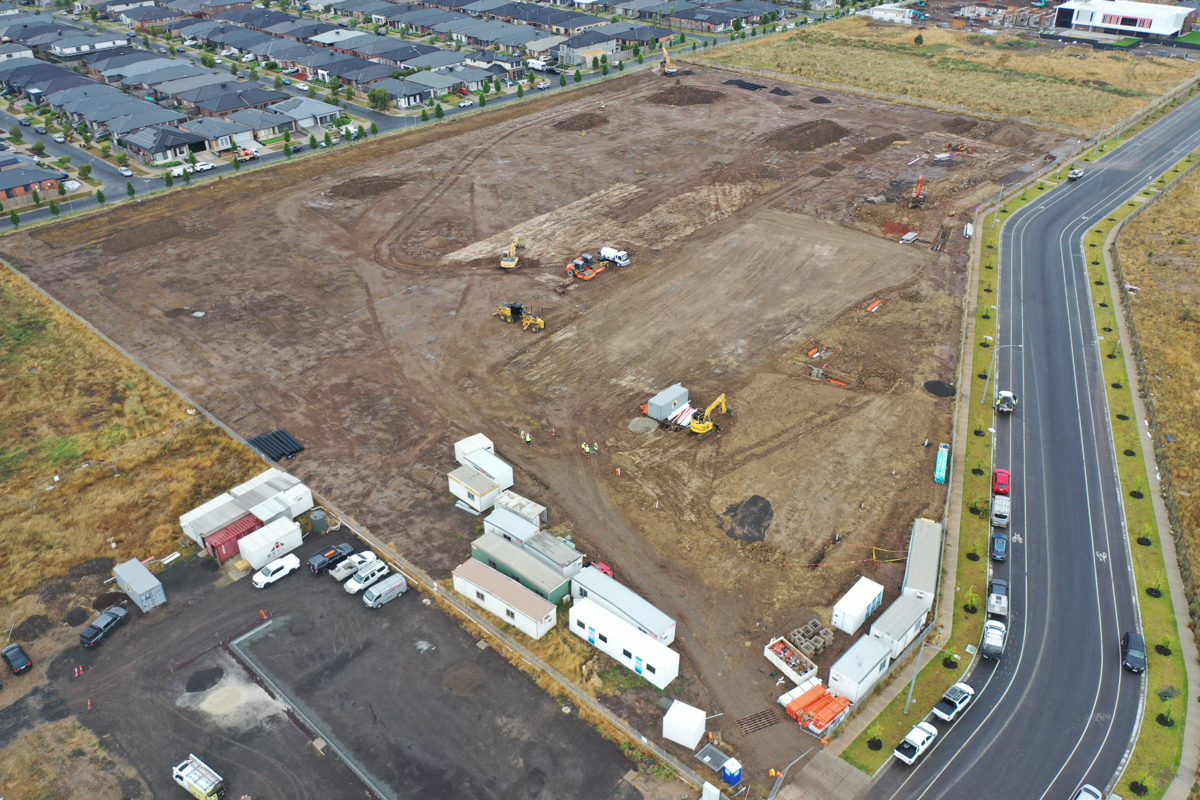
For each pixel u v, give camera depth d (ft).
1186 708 155.74
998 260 332.60
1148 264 329.11
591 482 215.72
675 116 501.15
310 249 341.62
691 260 330.34
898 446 227.81
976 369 261.65
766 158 433.89
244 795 141.59
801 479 215.92
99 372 262.47
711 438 231.71
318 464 222.07
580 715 156.46
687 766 146.10
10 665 164.35
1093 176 413.59
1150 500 209.87
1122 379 258.98
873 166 424.46
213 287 312.50
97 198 386.32
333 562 189.47
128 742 150.92
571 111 512.22
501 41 629.51
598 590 174.60
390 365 264.93
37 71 558.15
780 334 280.72
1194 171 416.67
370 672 164.86
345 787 143.13
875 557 191.52
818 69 602.03
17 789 142.41
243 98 494.18
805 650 166.40
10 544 197.06
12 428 238.07
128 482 217.36
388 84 533.14
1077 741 150.51
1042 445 229.45
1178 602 180.04
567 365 264.72
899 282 314.35
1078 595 181.88
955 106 514.27
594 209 376.89
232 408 245.45
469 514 205.77
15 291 310.65
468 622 176.65
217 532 193.57
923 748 147.74
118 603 180.96
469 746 150.30
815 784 143.43
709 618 176.55
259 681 162.81
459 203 383.86
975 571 187.83
